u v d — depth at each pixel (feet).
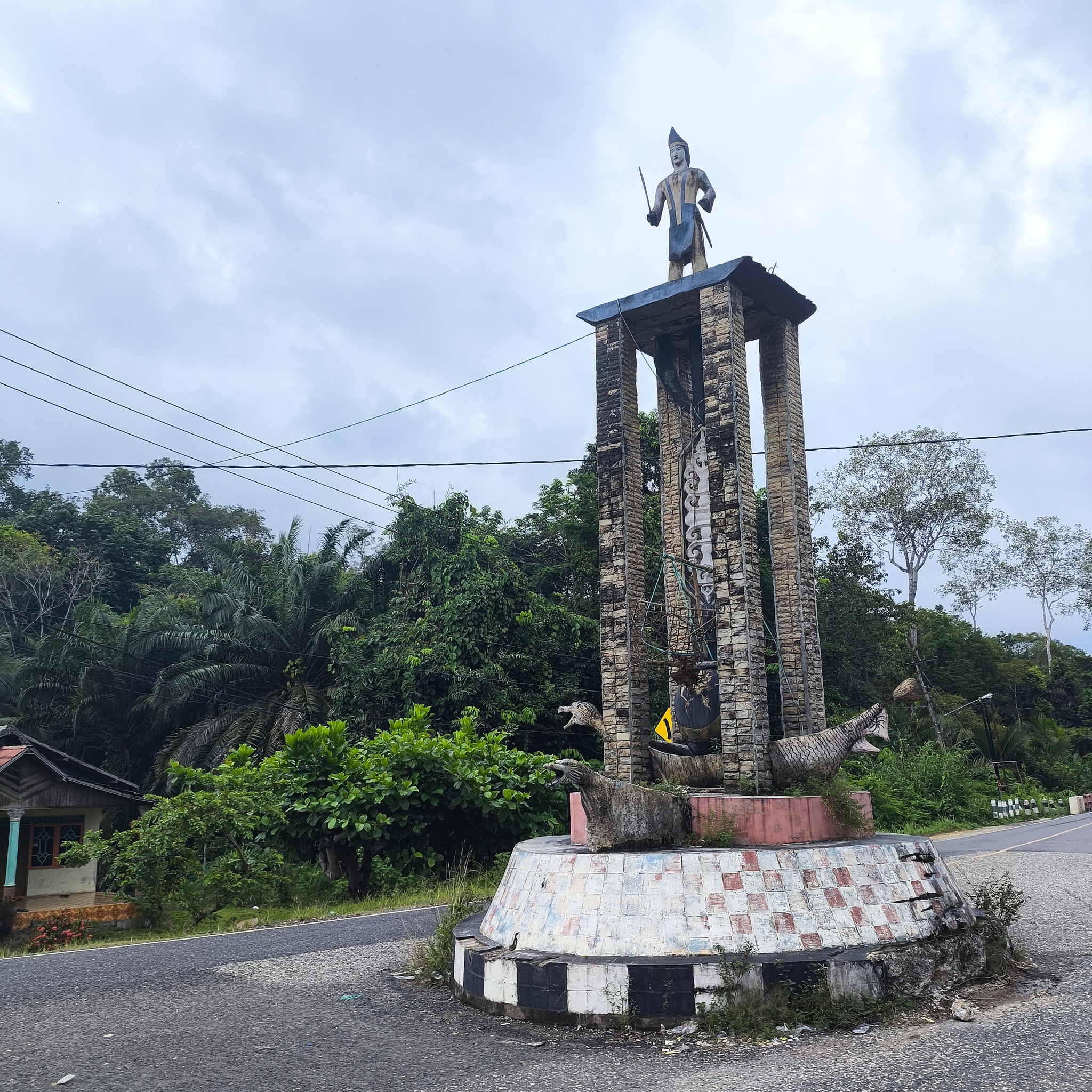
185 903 50.06
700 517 34.19
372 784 51.19
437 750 53.31
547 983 21.29
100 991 26.43
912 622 131.85
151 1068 18.45
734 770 28.09
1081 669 211.61
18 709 95.45
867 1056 17.60
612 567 32.24
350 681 77.05
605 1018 20.40
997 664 183.32
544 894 23.73
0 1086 17.47
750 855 22.74
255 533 185.68
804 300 34.76
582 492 91.76
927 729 132.36
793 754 28.22
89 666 93.09
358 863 53.67
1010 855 56.90
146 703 92.53
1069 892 40.27
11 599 123.65
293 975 28.07
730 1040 19.04
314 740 52.54
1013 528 193.16
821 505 154.71
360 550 97.30
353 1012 23.00
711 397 30.83
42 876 67.05
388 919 40.98
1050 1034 18.57
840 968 20.40
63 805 65.16
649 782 30.91
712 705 31.91
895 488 150.51
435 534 84.23
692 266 34.30
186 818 48.65
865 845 24.41
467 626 73.20
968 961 22.91
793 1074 16.74
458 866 54.75
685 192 35.24
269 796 50.62
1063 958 26.66
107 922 48.49
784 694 32.99
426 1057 18.84
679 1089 16.20
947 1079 16.15
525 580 80.59
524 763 58.39
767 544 65.21
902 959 21.25
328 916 44.04
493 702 72.23
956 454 150.82
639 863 22.84
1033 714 184.14
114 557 146.82
